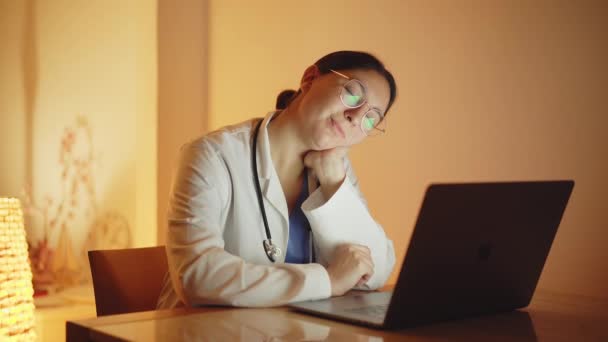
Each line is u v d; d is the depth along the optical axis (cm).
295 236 161
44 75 428
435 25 234
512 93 212
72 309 342
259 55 303
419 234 97
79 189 399
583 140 194
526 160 209
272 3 296
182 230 135
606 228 189
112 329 94
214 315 108
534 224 119
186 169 146
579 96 195
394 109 249
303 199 164
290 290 122
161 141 345
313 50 278
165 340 88
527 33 208
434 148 235
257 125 164
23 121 442
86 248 394
